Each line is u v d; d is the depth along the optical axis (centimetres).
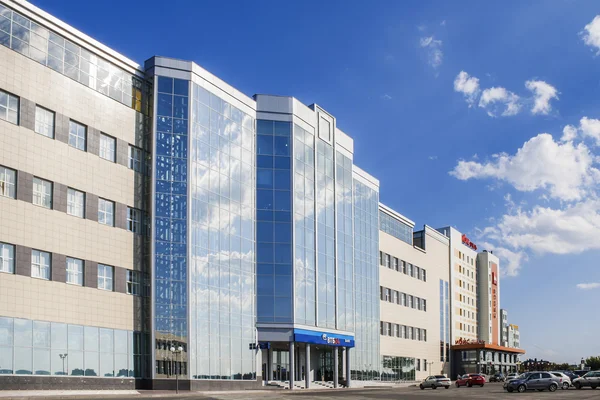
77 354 4506
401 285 10194
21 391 4016
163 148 5403
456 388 7862
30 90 4397
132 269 5072
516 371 14400
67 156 4628
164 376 5103
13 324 4097
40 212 4378
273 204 6612
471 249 14675
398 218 10369
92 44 4931
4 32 4262
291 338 6450
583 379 6372
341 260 7700
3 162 4169
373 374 8488
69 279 4556
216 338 5644
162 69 5509
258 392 5400
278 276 6500
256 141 6644
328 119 7656
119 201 5034
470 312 14050
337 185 7756
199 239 5566
